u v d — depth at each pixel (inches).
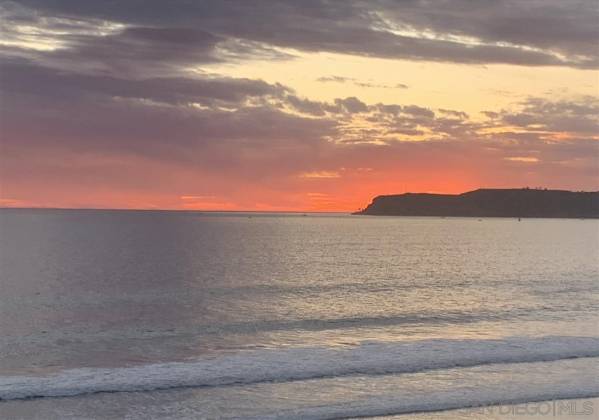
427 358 918.4
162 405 709.9
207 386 778.8
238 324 1348.4
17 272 2329.0
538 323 1357.0
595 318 1434.5
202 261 2844.5
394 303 1685.5
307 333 1237.1
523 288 2042.3
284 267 2640.3
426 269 2650.1
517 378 824.9
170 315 1475.1
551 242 4975.4
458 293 1908.2
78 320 1405.0
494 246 4372.5
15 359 1004.6
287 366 871.1
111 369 860.0
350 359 909.8
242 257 3100.4
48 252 3203.7
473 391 764.6
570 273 2539.4
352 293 1891.0
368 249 3865.7
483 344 1013.2
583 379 823.1
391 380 810.8
